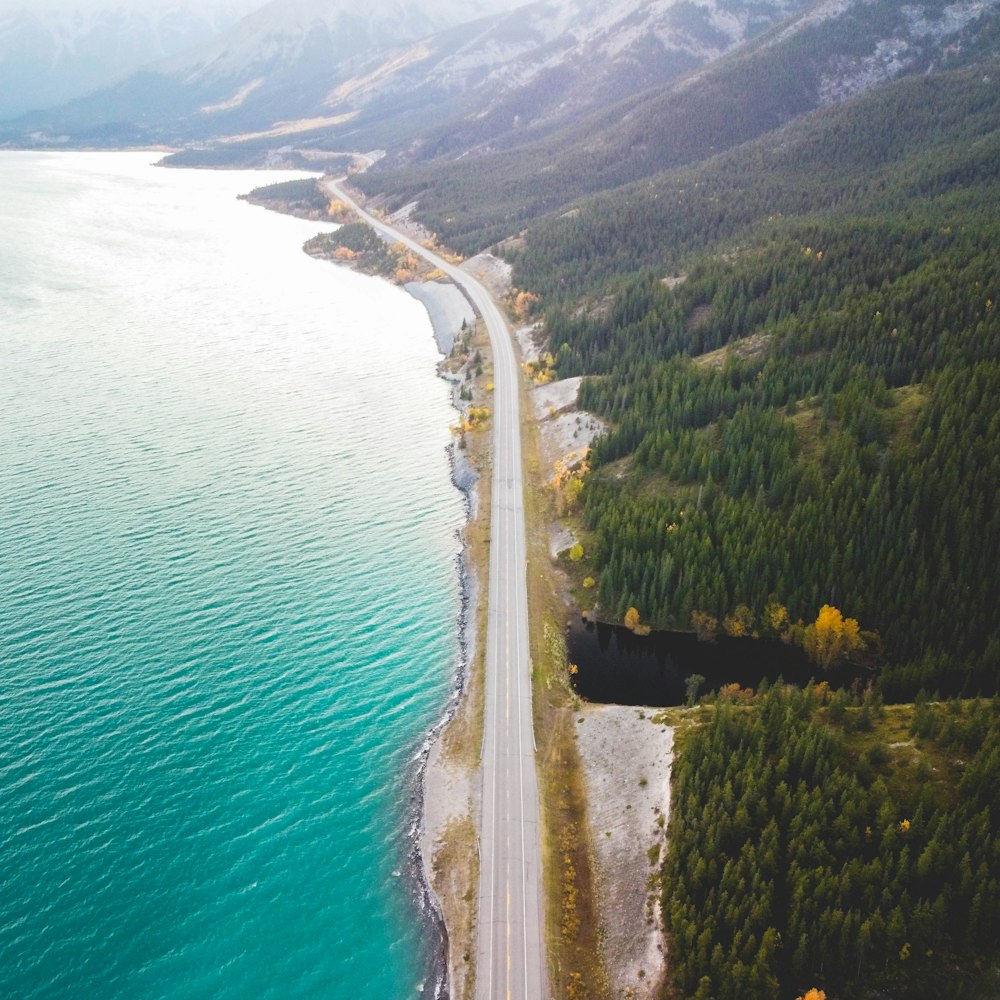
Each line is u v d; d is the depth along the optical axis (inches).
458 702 3806.6
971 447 4183.1
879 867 2506.2
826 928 2425.0
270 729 3604.8
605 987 2583.7
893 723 3105.3
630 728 3459.6
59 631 4092.0
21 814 3129.9
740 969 2370.8
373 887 2955.2
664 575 4315.9
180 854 3026.6
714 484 4788.4
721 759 2967.5
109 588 4443.9
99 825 3112.7
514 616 4360.2
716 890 2613.2
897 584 3986.2
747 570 4247.0
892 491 4320.9
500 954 2679.6
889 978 2354.8
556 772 3398.1
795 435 4926.2
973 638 3656.5
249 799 3265.3
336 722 3666.3
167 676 3860.7
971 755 2851.9
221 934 2778.1
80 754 3405.5
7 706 3617.1
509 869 2960.1
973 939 2377.0
